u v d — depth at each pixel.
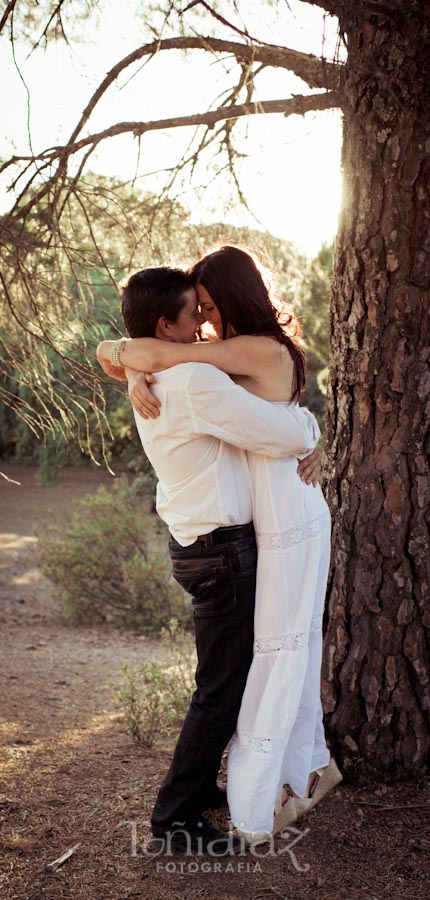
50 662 5.86
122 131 3.45
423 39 2.68
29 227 3.70
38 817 2.80
